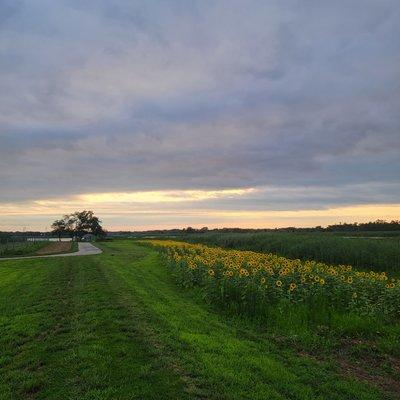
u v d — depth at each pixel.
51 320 9.81
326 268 14.17
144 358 7.00
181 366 6.66
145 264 24.56
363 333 9.07
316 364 7.14
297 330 9.12
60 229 117.44
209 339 8.23
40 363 6.87
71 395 5.61
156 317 10.02
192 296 13.56
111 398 5.52
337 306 10.73
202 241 46.28
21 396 5.66
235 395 5.62
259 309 10.49
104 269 21.55
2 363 6.93
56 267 23.20
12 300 12.66
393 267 19.91
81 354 7.16
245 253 19.61
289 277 11.65
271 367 6.76
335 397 5.77
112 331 8.75
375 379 6.70
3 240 56.91
